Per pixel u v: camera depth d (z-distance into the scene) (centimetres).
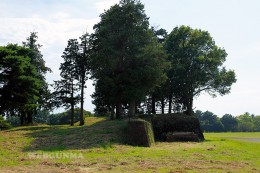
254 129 12862
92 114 6588
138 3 3694
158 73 3447
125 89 3338
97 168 1349
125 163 1486
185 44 4984
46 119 10125
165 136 3092
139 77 3369
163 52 3691
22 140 2244
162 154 1862
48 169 1309
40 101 4834
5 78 3844
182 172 1280
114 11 3612
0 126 3856
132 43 3519
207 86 5025
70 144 2131
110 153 1836
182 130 3300
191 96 4953
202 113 12762
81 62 4112
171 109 5231
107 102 3734
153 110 5041
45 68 5041
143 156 1756
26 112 4750
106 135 2525
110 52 3491
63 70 4116
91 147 2034
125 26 3566
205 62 4753
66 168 1340
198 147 2328
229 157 1839
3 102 3938
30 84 3962
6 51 3934
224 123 12556
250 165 1554
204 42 4975
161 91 4706
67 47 4144
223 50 5062
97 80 3716
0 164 1420
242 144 2912
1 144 2033
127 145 2277
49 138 2362
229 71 4947
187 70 4784
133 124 2433
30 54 4881
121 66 3534
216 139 3509
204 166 1456
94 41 3866
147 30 3675
